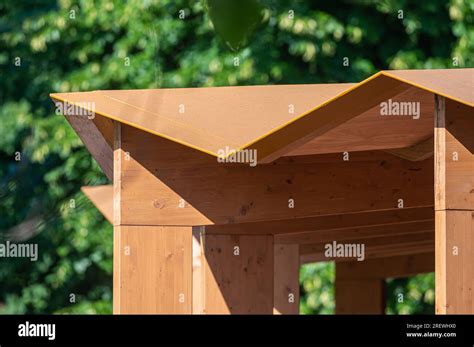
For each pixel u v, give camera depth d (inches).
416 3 1401.3
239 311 630.5
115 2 1482.5
